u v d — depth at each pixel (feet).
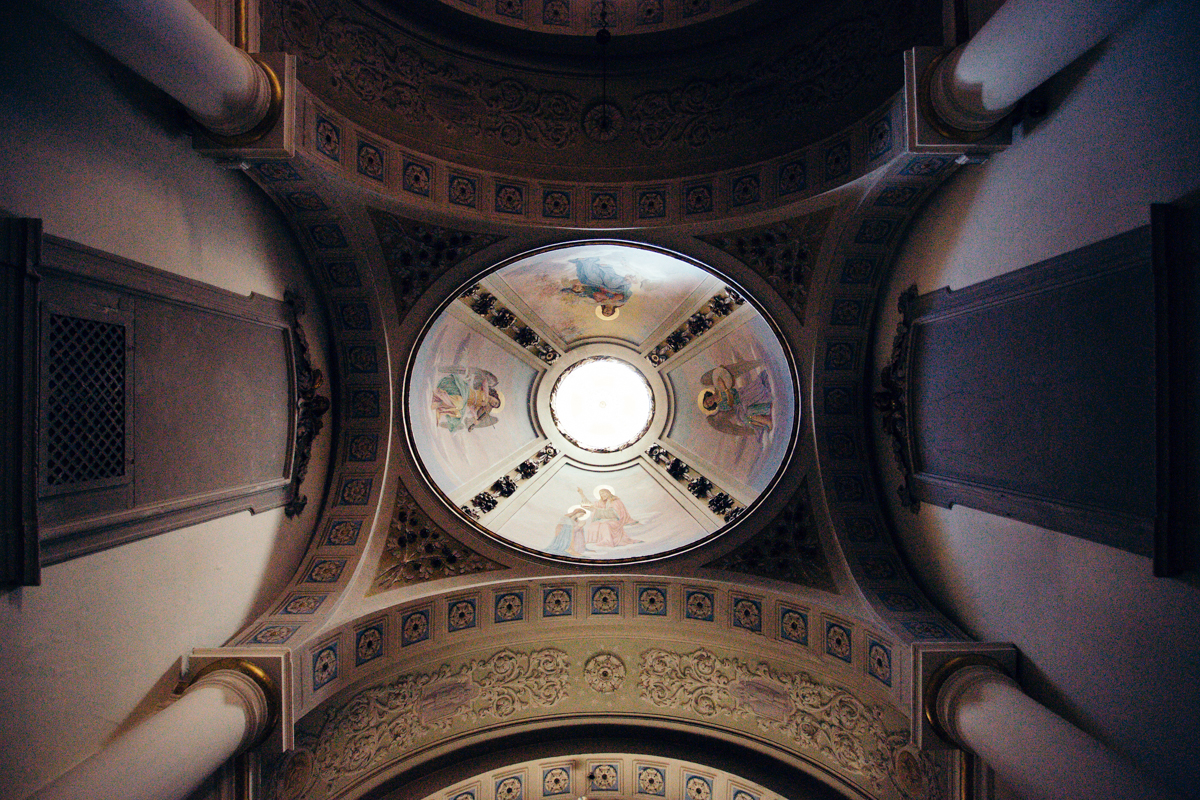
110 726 18.40
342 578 29.68
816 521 31.81
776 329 32.53
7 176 14.93
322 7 26.17
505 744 34.32
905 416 28.78
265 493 26.76
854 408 32.17
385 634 29.91
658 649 34.53
